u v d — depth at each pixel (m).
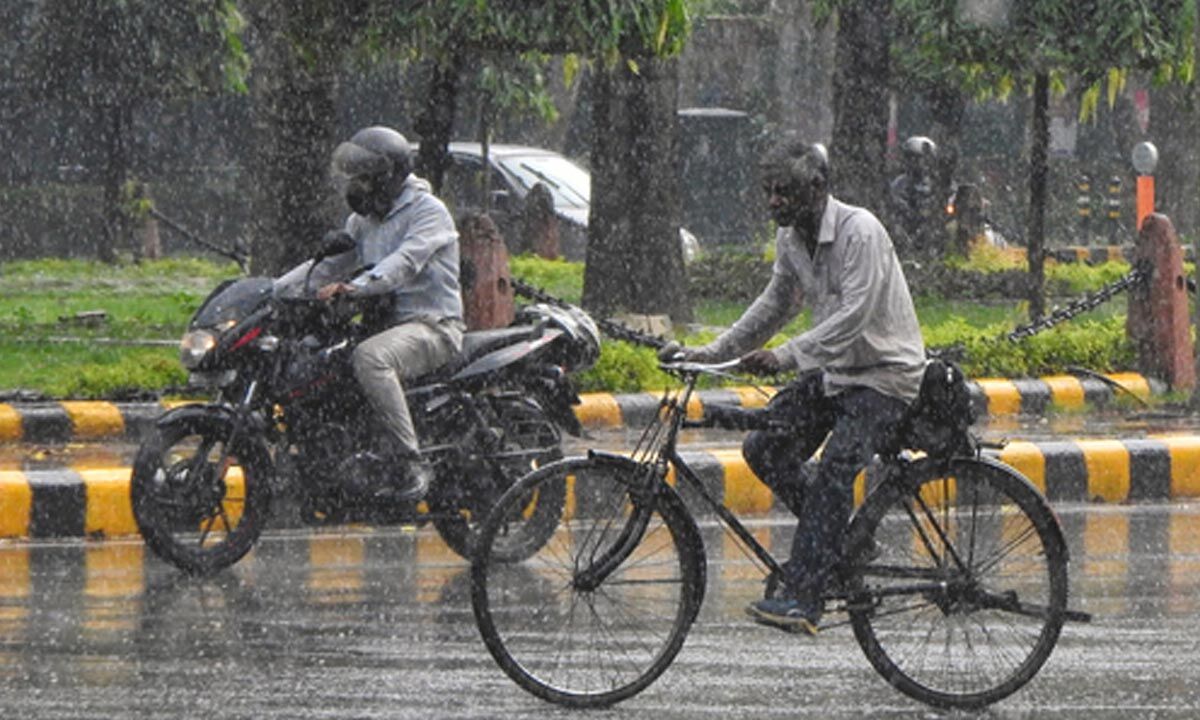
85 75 65.62
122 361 35.62
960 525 16.73
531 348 22.61
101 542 24.70
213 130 87.44
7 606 20.53
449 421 22.39
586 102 92.62
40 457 29.89
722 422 16.69
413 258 21.64
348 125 81.19
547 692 16.41
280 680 17.30
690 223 87.50
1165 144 78.38
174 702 16.50
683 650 18.66
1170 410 36.59
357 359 21.75
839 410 16.66
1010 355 38.91
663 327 42.28
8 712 16.12
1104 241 91.69
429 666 17.89
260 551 24.11
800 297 16.91
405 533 25.50
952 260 60.50
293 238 33.59
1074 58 42.25
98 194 81.38
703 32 90.31
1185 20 41.91
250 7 33.78
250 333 22.08
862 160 49.69
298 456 22.30
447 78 35.53
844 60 49.84
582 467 16.48
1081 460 29.12
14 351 40.25
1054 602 16.75
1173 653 18.67
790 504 17.16
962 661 16.70
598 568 16.53
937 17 43.03
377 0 32.75
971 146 98.94
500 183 71.94
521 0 33.41
